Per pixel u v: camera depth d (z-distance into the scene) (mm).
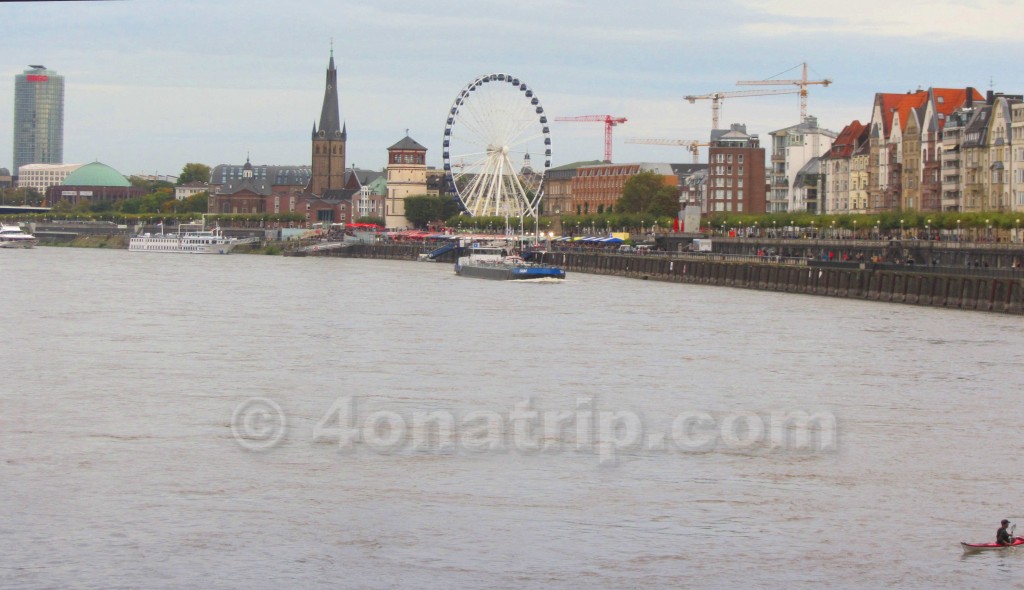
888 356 129250
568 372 118062
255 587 63906
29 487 78000
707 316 172625
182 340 142000
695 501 76000
